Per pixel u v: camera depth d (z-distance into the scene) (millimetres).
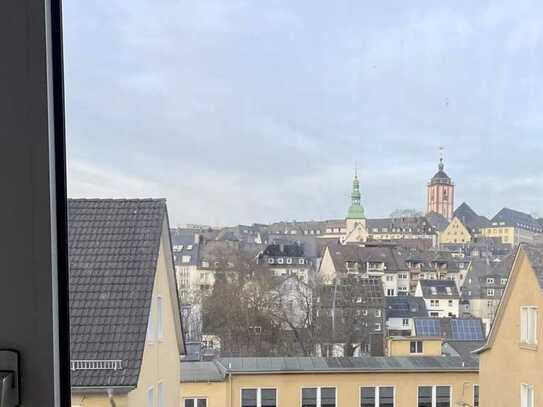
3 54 619
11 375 628
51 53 661
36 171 631
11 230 629
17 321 632
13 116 623
